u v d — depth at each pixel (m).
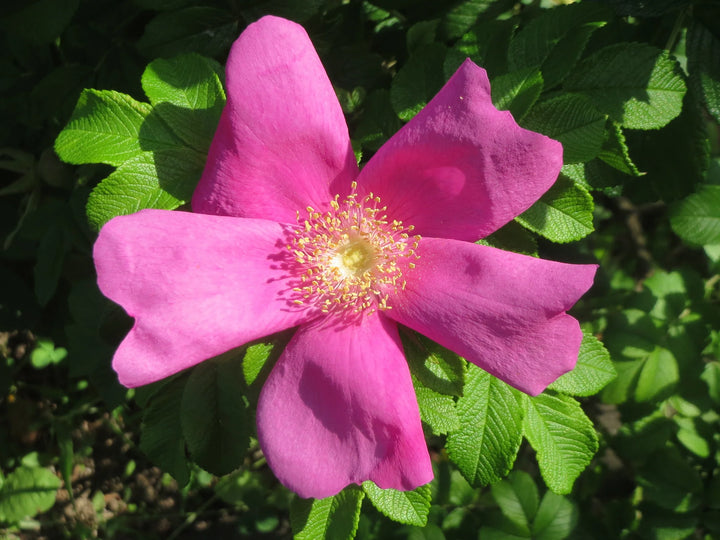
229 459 0.15
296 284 0.13
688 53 0.16
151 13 0.18
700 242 0.23
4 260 0.22
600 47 0.17
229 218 0.12
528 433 0.14
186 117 0.14
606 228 0.32
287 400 0.12
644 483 0.23
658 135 0.17
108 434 0.29
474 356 0.12
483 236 0.12
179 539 0.30
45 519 0.29
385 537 0.23
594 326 0.27
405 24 0.19
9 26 0.16
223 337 0.11
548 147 0.11
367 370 0.12
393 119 0.16
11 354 0.28
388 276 0.13
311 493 0.11
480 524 0.24
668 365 0.22
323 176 0.13
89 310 0.20
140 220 0.11
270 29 0.11
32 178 0.20
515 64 0.14
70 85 0.18
